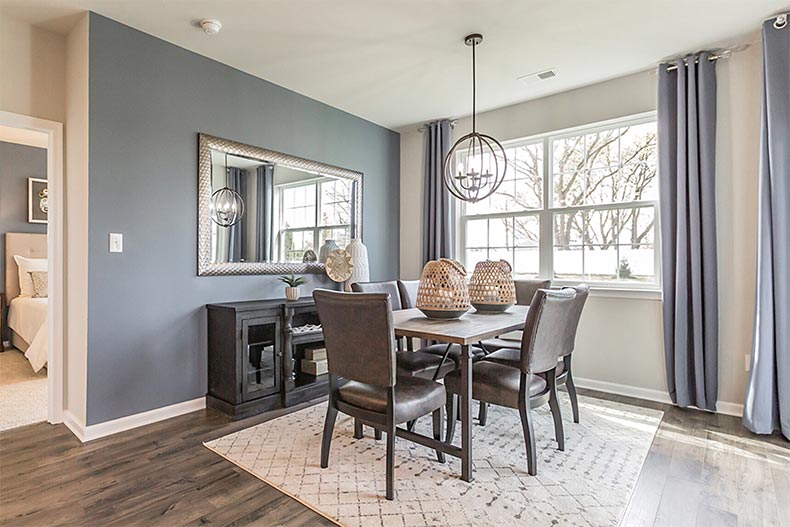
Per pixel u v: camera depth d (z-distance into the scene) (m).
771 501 1.92
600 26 2.77
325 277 4.20
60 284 2.84
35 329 4.20
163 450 2.43
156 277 2.92
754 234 2.96
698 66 3.10
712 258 3.03
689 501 1.92
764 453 2.41
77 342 2.72
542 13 2.62
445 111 4.36
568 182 3.95
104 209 2.67
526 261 4.19
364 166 4.59
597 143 3.80
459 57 3.20
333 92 3.88
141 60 2.84
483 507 1.87
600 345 3.63
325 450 2.22
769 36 2.70
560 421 2.42
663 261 3.24
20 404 3.18
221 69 3.30
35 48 2.74
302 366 3.59
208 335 3.20
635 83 3.48
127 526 1.73
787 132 2.66
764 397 2.68
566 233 3.94
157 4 2.54
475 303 2.77
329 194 4.20
